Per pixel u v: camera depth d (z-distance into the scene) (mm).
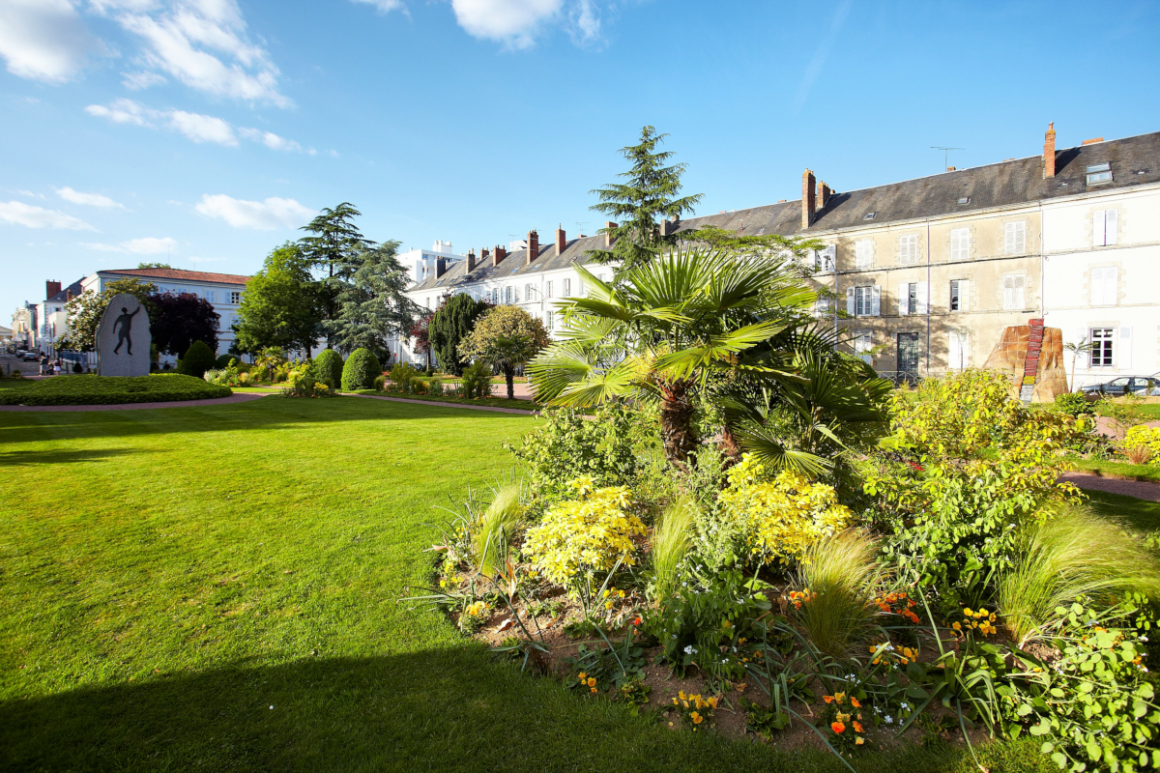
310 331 44594
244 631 3688
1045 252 29562
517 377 39469
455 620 3883
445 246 76125
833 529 3916
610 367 5648
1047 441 3900
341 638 3602
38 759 2514
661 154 26422
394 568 4746
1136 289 27266
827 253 36000
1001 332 31016
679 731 2695
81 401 18891
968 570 3592
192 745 2623
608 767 2488
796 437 5246
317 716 2840
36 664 3273
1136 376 27062
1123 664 2525
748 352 5414
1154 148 28234
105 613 3926
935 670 3033
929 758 2527
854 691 2820
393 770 2482
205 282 63219
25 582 4426
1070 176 29859
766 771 2457
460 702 2955
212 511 6398
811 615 3240
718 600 3186
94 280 67000
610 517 4008
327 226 44938
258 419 15492
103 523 5926
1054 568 3393
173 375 23406
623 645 3365
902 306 33906
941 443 4160
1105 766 2420
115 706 2906
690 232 28594
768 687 2924
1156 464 8570
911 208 34156
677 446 5223
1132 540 3617
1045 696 2703
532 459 5441
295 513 6344
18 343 91375
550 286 49344
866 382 5664
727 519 4090
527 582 4277
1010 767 2480
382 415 16984
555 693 3014
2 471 8367
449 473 8438
